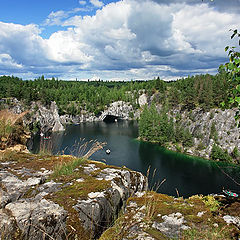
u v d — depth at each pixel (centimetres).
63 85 19212
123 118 15562
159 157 5744
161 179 4150
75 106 14350
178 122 9669
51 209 282
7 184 353
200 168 5097
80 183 392
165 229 283
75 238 269
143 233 273
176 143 7200
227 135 7588
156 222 302
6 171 429
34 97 10819
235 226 285
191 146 7156
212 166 5356
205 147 7288
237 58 277
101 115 14975
